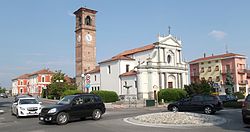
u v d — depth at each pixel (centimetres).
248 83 7300
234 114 2288
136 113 2569
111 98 5003
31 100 2475
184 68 6247
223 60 7219
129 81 5722
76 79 7344
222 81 7119
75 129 1488
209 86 4525
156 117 1791
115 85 5997
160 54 5894
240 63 7081
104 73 6344
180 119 1691
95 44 7469
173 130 1385
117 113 2592
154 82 5709
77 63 7375
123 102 4566
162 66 5828
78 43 7381
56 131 1433
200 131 1345
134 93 5597
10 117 2375
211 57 7594
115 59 6006
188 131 1348
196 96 2425
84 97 1914
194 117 1770
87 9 7331
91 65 7319
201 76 7731
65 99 1894
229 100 3603
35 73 11012
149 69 5669
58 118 1719
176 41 6212
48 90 6825
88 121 1873
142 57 6128
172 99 4994
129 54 6444
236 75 6906
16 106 2397
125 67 6000
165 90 5103
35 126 1686
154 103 4025
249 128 1437
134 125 1605
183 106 2458
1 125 1778
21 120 2102
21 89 12669
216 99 2344
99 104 1988
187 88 4575
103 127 1535
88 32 7350
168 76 5966
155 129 1429
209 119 1728
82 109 1862
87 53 7275
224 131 1338
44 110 1781
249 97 1642
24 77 12738
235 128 1438
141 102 4606
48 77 10669
